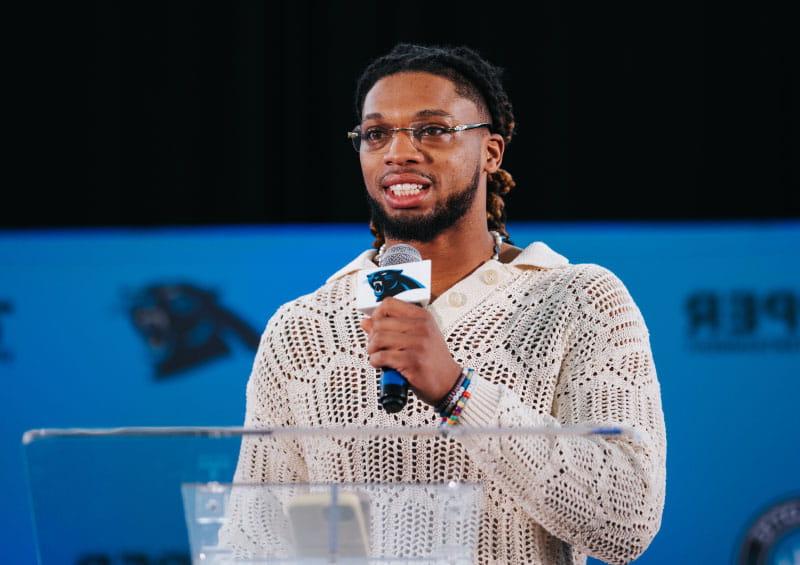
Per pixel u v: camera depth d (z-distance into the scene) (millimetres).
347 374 7027
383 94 7230
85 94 13461
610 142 13156
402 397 5898
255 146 13266
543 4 13180
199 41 13391
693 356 10938
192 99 13367
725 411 10867
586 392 6715
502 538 6508
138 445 4836
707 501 10766
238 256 11281
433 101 7156
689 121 13141
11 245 11312
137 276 11289
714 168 13125
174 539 4836
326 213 13195
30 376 11188
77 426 11125
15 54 13555
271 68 13297
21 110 13484
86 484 4836
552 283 7172
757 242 11055
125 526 4836
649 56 13195
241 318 11234
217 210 13312
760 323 10961
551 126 13156
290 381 7195
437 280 7367
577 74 13180
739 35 13156
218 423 11109
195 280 11273
